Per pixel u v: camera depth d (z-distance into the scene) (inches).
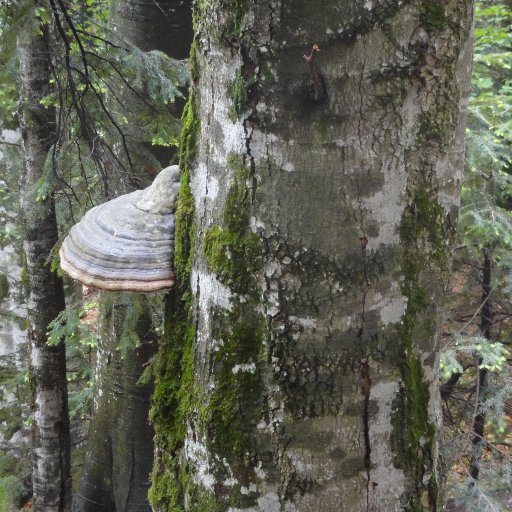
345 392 63.7
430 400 69.4
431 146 62.3
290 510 65.2
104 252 79.0
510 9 361.7
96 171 185.6
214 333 66.8
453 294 267.1
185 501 70.9
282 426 64.2
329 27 57.3
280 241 62.4
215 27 62.2
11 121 199.8
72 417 277.9
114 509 229.1
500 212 229.8
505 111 239.3
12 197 245.3
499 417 238.2
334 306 62.3
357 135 59.7
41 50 177.6
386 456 66.1
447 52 60.6
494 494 238.8
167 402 73.5
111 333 208.2
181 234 73.6
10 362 281.7
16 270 269.1
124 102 194.9
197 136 70.3
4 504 246.8
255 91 60.5
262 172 62.1
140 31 196.9
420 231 63.9
